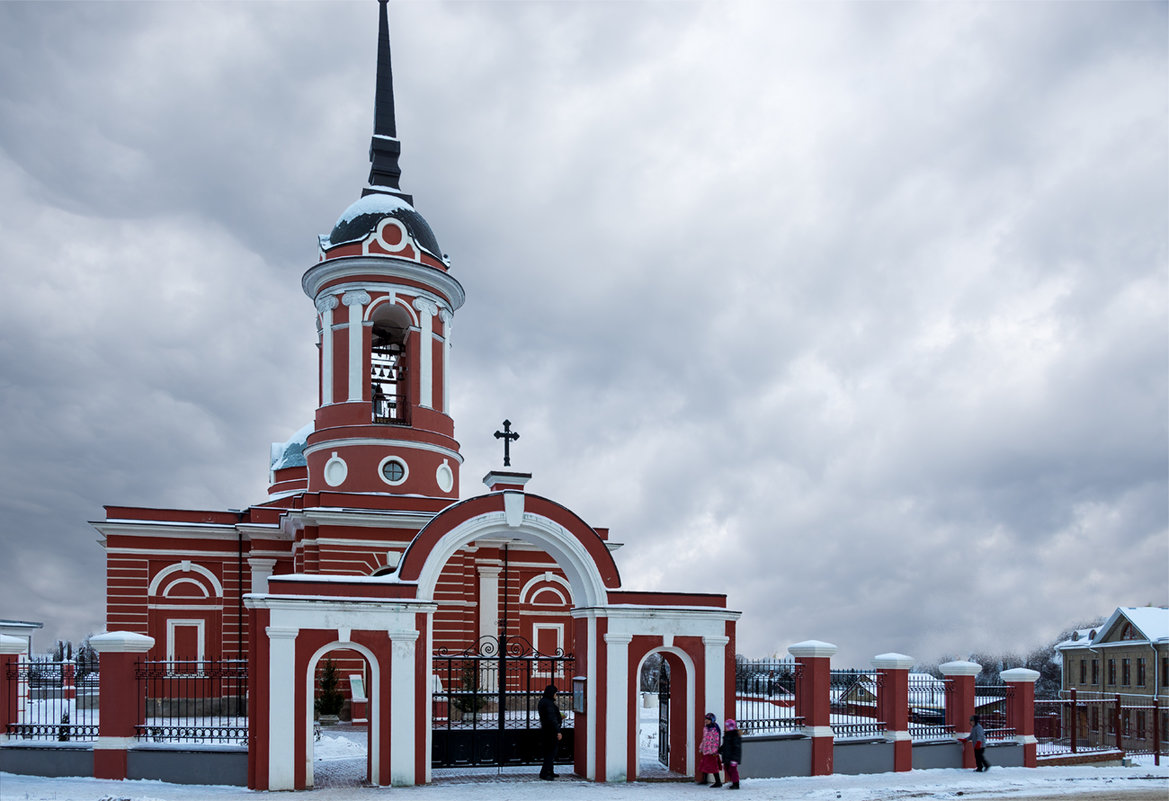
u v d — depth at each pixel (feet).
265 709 57.67
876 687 77.25
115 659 60.18
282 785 57.11
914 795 63.10
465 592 101.71
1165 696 162.20
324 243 102.78
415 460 97.76
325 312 99.19
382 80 111.45
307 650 58.95
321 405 100.22
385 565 93.35
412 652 61.41
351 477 96.02
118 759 59.06
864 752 72.69
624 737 65.05
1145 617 172.35
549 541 67.10
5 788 55.31
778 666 73.26
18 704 69.56
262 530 102.68
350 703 90.43
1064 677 195.62
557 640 109.91
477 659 68.64
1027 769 79.46
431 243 103.91
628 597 66.95
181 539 102.63
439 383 102.32
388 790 58.13
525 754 68.64
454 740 66.85
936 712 82.12
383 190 106.73
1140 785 72.49
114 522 99.60
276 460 130.93
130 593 99.96
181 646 100.94
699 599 68.69
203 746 59.57
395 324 104.17
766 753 68.85
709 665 67.82
